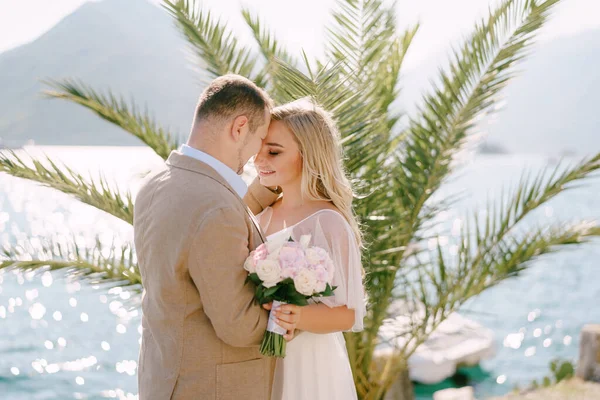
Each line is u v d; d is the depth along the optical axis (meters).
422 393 9.48
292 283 2.00
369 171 3.86
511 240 4.06
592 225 3.96
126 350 11.37
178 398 1.97
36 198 45.91
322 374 2.46
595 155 3.88
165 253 1.94
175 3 3.82
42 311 13.88
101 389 9.54
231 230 1.92
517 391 6.99
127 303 4.17
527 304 15.27
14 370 10.18
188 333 1.98
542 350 11.47
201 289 1.92
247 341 1.99
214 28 3.90
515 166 81.69
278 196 2.84
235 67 3.93
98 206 4.00
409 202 4.00
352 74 3.52
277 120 2.51
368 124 3.58
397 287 4.24
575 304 15.16
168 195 1.98
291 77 3.32
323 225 2.38
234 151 2.06
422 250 4.21
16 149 4.07
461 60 3.89
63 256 3.97
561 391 6.74
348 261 2.34
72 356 11.02
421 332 4.35
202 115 2.05
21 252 3.93
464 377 9.78
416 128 4.08
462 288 4.10
